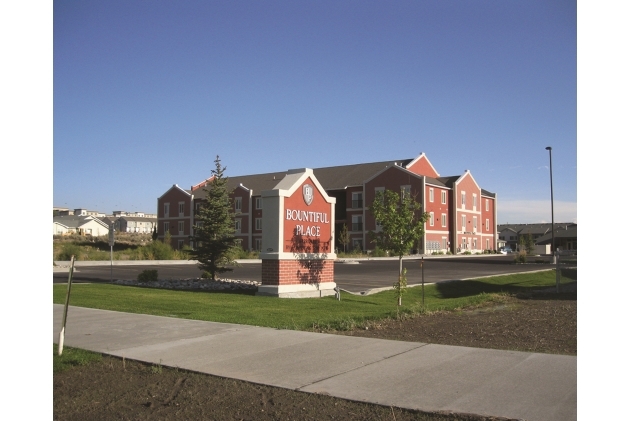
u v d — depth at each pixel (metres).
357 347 8.30
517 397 5.67
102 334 9.46
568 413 5.18
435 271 32.34
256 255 48.78
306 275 17.16
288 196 16.59
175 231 73.50
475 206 69.56
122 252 44.41
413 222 14.57
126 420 5.42
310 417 5.35
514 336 9.44
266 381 6.47
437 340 9.12
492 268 35.47
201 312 12.52
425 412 5.30
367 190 62.19
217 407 5.71
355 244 62.84
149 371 7.07
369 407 5.54
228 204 23.56
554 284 24.61
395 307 14.60
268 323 10.74
